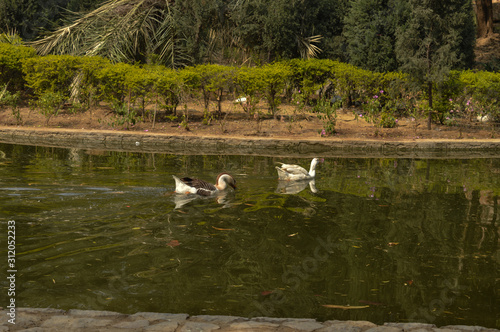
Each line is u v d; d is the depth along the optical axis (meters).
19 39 21.28
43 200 6.92
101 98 18.59
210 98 20.42
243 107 17.44
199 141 14.43
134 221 6.09
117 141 14.59
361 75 17.91
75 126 16.42
